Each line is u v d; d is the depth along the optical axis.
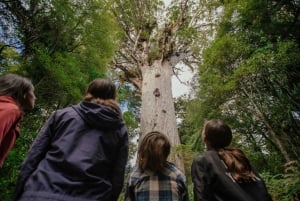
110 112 1.86
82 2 6.11
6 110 1.73
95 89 1.99
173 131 9.41
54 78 5.45
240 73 5.48
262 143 6.49
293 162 4.63
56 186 1.58
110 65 13.01
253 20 6.29
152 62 12.12
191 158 7.73
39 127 5.73
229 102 6.23
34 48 5.29
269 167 6.13
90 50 6.39
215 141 2.17
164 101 10.14
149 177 2.24
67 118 1.84
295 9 5.98
